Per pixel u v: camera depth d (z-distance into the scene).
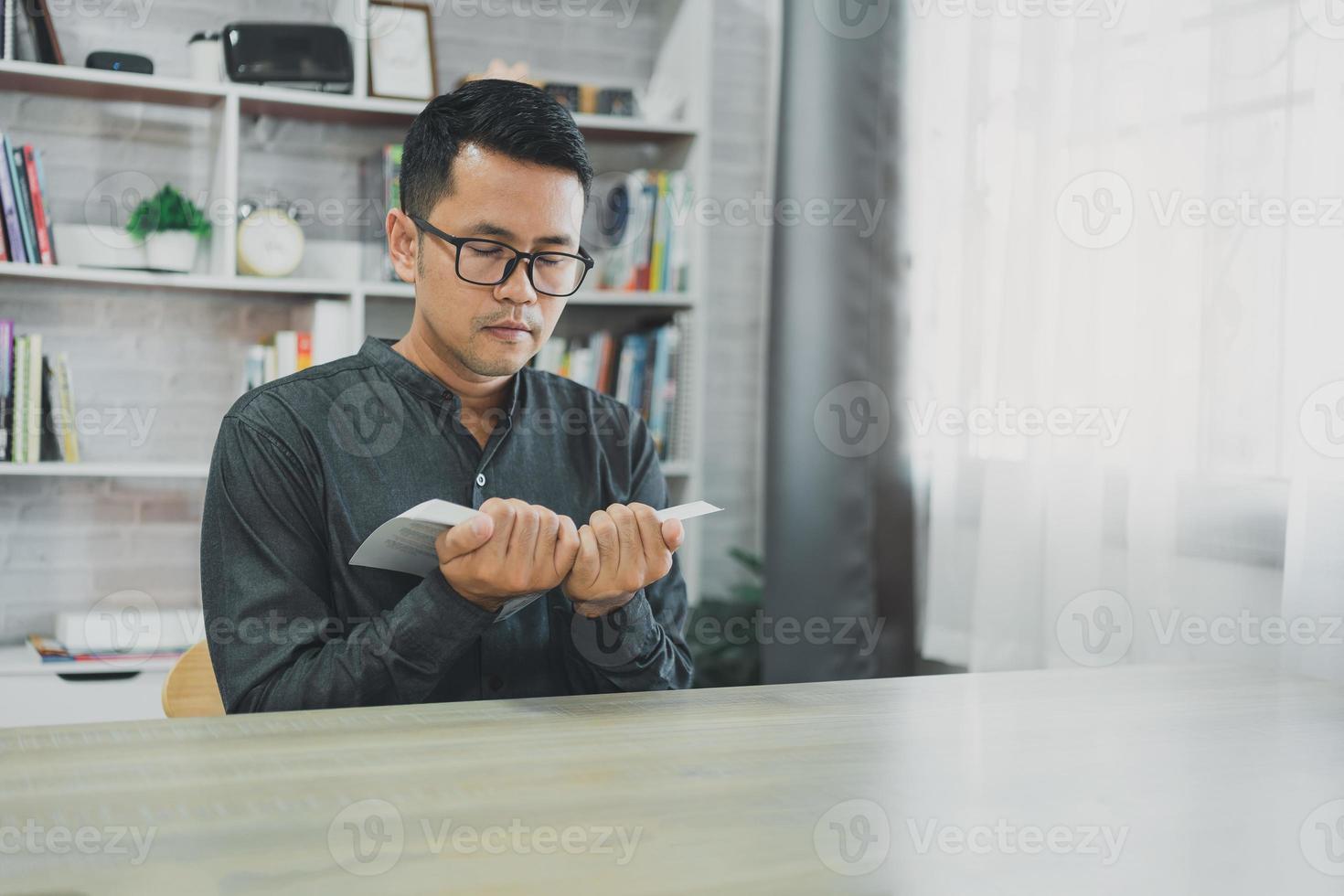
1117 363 1.87
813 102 2.55
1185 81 1.75
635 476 1.36
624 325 2.98
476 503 1.21
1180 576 1.73
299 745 0.78
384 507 1.17
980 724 0.88
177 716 1.25
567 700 0.94
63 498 2.60
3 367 2.36
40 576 2.58
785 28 2.62
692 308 2.83
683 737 0.82
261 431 1.13
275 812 0.63
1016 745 0.82
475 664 1.16
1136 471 1.79
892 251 2.47
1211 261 1.68
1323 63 1.51
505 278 1.09
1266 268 1.61
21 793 0.66
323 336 2.53
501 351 1.12
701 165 2.83
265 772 0.71
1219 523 1.67
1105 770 0.76
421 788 0.68
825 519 2.52
